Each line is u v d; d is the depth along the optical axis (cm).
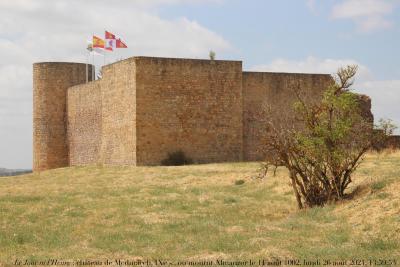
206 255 1451
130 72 4012
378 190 2027
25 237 1736
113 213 2159
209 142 4081
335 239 1562
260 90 4238
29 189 3134
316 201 2123
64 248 1588
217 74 4122
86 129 4922
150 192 2717
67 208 2317
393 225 1600
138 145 3938
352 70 2122
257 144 4219
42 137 5419
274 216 2048
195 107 4056
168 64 4006
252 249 1491
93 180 3434
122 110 4144
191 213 2131
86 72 5447
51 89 5403
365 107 4181
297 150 2112
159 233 1761
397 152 3678
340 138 2105
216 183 2922
